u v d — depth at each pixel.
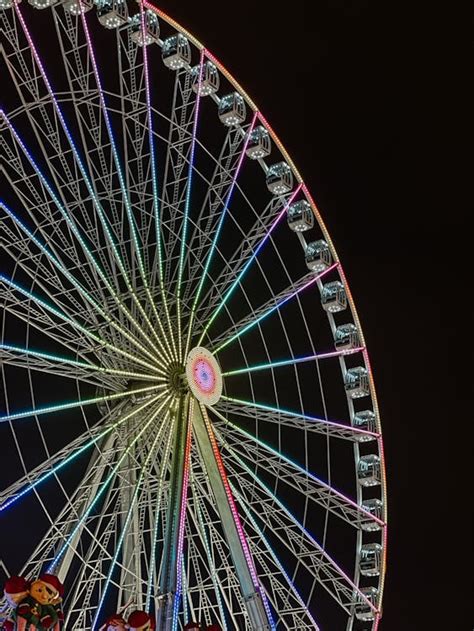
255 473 35.91
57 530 31.77
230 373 37.25
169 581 30.48
